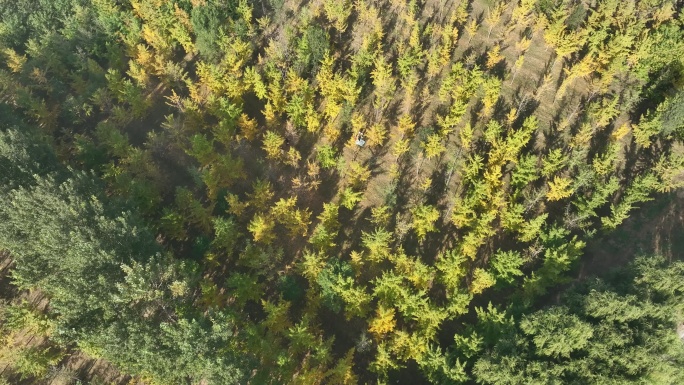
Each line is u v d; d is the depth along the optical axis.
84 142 66.19
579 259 59.62
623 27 71.88
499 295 58.28
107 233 48.31
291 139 71.88
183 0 82.50
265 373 48.22
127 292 43.12
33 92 78.81
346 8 83.62
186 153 70.06
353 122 67.31
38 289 60.12
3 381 53.44
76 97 78.69
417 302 51.88
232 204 60.94
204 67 72.00
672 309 45.25
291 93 74.06
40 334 53.88
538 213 63.50
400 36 80.81
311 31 72.75
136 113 73.75
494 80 66.06
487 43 78.75
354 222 65.31
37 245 47.75
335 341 56.97
